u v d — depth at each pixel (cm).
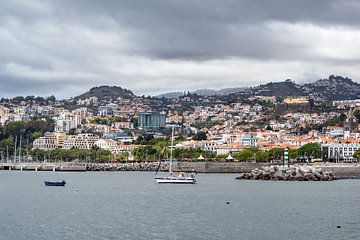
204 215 16925
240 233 13725
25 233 13725
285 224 15100
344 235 13425
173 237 13212
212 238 13075
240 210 18150
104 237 13188
